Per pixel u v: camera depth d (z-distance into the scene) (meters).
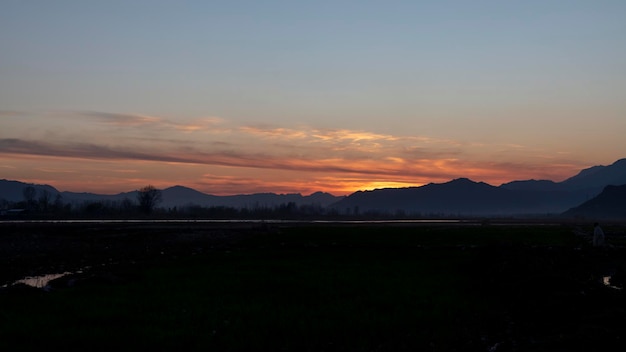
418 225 135.00
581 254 49.47
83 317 23.48
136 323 22.59
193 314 24.28
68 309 25.34
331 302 27.34
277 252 59.00
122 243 74.38
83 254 59.69
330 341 20.12
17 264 48.56
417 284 33.59
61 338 20.05
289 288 31.88
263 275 38.00
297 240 76.12
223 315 24.09
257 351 18.86
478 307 25.98
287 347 19.33
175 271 40.75
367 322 22.80
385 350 18.98
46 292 30.58
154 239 79.50
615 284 34.22
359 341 20.05
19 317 23.44
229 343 19.58
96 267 46.78
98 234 84.38
